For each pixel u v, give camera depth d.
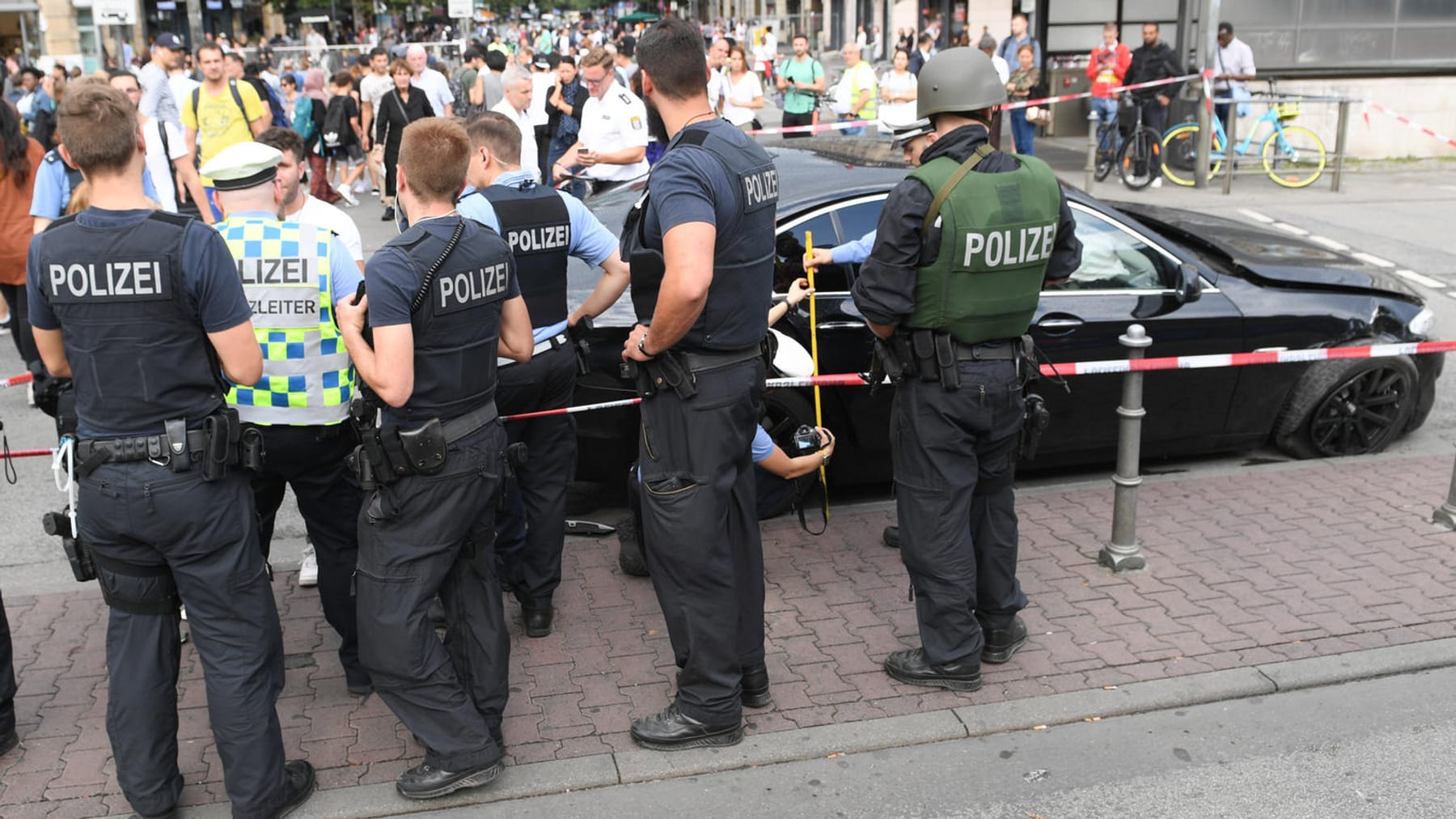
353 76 16.33
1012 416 3.83
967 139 3.63
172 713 3.27
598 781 3.51
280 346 3.46
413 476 3.18
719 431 3.42
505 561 4.31
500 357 3.88
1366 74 16.02
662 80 3.32
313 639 4.37
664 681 4.04
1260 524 5.21
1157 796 3.44
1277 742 3.70
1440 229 11.09
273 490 3.75
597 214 5.87
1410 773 3.54
